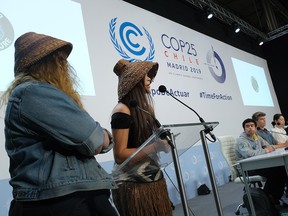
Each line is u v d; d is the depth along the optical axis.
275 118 5.07
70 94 0.90
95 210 0.84
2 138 2.61
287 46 8.80
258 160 2.71
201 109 5.50
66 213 0.78
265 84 8.41
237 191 4.51
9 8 2.93
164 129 1.02
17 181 0.81
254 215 2.75
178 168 1.13
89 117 0.86
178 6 6.03
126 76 1.39
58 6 3.45
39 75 0.87
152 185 1.30
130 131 1.33
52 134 0.79
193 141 1.40
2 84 2.66
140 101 1.37
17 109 0.81
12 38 2.87
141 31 4.80
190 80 5.50
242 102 6.92
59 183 0.78
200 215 3.31
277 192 3.38
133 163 1.12
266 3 8.74
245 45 8.25
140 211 1.26
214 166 5.14
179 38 5.65
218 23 7.28
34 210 0.78
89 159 0.87
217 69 6.46
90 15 3.99
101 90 3.76
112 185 0.89
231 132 6.14
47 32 3.23
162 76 4.89
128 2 4.79
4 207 2.52
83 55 3.57
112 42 4.19
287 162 2.60
